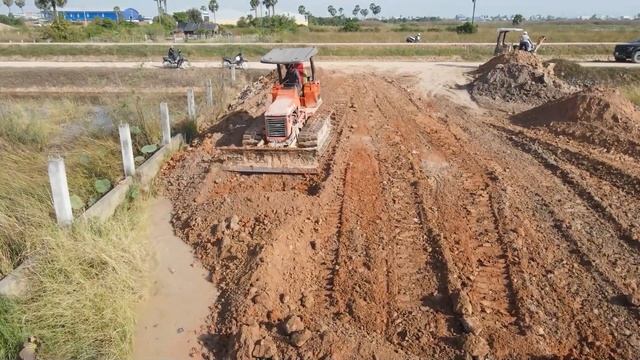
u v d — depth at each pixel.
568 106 14.56
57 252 6.71
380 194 9.45
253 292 6.39
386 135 13.09
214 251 7.70
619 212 8.75
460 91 20.12
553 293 6.49
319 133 10.78
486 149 12.46
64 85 24.64
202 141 12.33
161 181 10.55
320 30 54.56
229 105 16.97
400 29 60.16
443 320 6.00
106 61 30.72
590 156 11.44
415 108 16.41
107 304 6.11
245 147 10.33
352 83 19.52
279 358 5.48
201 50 32.34
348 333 5.78
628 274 6.92
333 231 8.09
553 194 9.65
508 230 8.05
